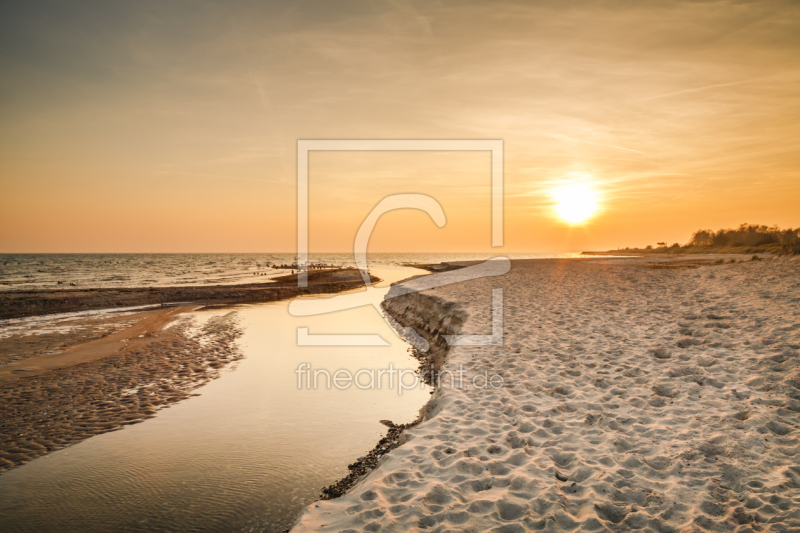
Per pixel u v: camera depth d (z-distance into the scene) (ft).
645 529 11.39
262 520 16.56
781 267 53.36
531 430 18.10
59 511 17.21
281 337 52.24
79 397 30.40
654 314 37.45
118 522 16.51
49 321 61.67
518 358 28.50
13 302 71.15
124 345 46.60
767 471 13.62
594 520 11.75
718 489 12.91
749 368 22.40
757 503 12.03
